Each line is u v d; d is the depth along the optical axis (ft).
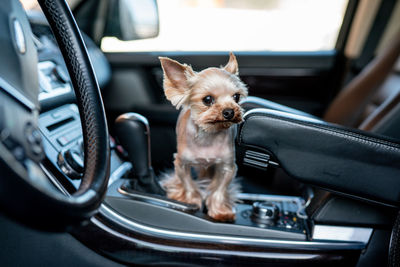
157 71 6.61
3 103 1.51
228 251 3.02
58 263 2.91
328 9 7.01
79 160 2.82
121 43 6.58
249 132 2.77
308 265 3.05
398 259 2.73
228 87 2.70
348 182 2.74
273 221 3.24
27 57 1.75
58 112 3.37
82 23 6.18
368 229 3.10
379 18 6.60
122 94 6.66
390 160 2.61
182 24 7.25
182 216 3.12
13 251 2.76
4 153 1.32
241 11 7.50
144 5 6.19
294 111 4.40
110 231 2.89
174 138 6.15
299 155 2.75
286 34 7.06
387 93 5.10
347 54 6.71
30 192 1.34
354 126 5.70
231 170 3.17
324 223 3.09
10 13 1.69
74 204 1.57
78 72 2.12
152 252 2.98
